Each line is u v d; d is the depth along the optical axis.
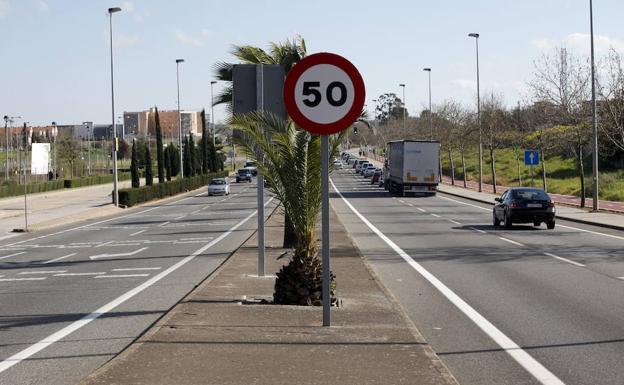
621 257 20.38
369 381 7.16
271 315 10.73
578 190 55.16
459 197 59.75
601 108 42.06
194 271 18.50
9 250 26.72
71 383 7.90
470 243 24.80
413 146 59.66
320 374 7.41
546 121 49.53
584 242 24.84
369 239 26.53
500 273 17.17
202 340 8.98
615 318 11.55
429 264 19.00
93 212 48.94
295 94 8.89
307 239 11.96
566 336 10.19
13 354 9.40
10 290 15.84
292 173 12.00
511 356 9.00
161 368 7.64
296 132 12.71
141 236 31.02
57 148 106.62
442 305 12.84
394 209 45.50
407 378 7.27
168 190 71.81
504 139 69.81
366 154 181.12
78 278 17.66
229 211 48.22
